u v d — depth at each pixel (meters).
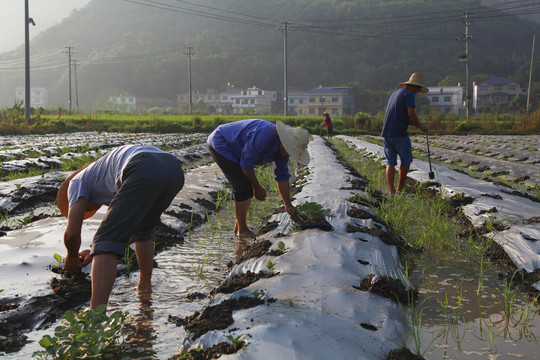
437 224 5.05
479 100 107.94
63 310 3.22
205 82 144.25
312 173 8.98
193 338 2.64
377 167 10.91
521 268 3.91
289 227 4.73
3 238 4.53
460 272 4.02
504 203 6.01
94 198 3.27
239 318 2.74
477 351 2.63
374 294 3.18
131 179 2.95
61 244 4.31
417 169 9.47
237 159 4.86
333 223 4.80
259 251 4.12
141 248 3.46
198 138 22.38
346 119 36.06
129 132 29.47
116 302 3.37
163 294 3.54
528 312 3.05
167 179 3.07
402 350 2.46
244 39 169.25
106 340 2.59
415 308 3.23
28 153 12.73
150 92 146.12
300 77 147.00
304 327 2.52
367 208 5.71
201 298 3.46
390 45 154.50
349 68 147.12
